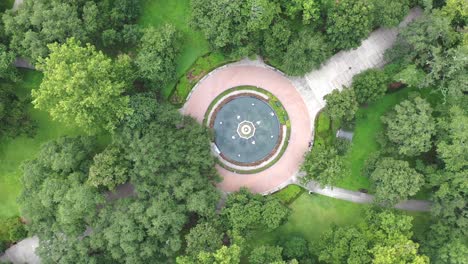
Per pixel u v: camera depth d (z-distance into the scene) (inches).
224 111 3518.7
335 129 3462.1
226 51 3371.1
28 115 3339.1
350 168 3462.1
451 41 3097.9
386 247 2908.5
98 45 3368.6
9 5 3437.5
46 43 3080.7
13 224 3339.1
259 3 2989.7
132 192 3378.4
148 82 3326.8
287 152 3496.6
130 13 3336.6
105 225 3024.1
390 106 3469.5
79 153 3132.4
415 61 3201.3
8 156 3472.0
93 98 2832.2
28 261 3410.4
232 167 3489.2
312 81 3489.2
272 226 3127.5
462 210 3051.2
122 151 3179.1
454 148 2999.5
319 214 3449.8
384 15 3181.6
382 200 3152.1
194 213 3287.4
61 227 3051.2
